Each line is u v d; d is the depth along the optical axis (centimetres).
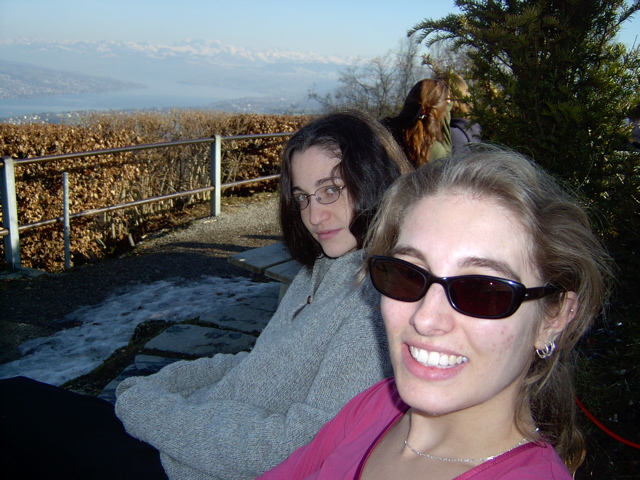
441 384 96
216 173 736
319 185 173
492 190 100
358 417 130
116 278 524
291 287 206
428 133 334
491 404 100
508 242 96
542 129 204
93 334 396
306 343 167
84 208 677
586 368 187
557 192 107
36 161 537
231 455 153
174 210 806
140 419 168
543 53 213
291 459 138
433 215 102
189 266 561
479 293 92
